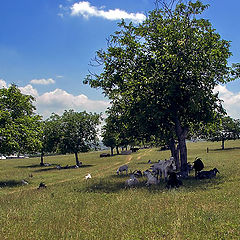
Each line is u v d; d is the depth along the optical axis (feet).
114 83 81.05
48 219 35.88
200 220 30.30
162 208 37.52
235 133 253.85
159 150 312.50
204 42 75.66
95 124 182.80
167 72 75.15
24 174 129.18
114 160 204.74
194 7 77.71
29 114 106.42
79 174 115.55
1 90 98.48
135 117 78.13
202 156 178.19
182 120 86.69
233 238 24.99
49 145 180.34
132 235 27.48
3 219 37.55
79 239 27.20
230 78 79.15
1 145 90.99
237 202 38.45
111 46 79.51
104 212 37.78
